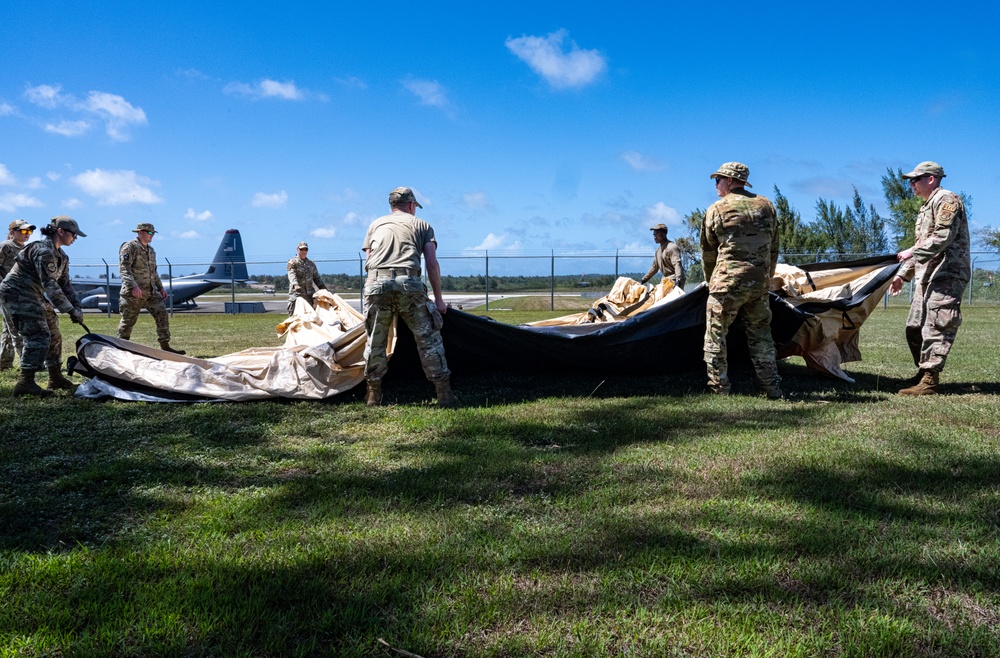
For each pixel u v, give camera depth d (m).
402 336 6.61
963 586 2.56
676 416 5.44
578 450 4.43
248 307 30.03
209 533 3.07
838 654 2.14
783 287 7.19
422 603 2.42
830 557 2.78
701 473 3.89
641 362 7.21
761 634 2.24
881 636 2.20
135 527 3.18
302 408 5.87
